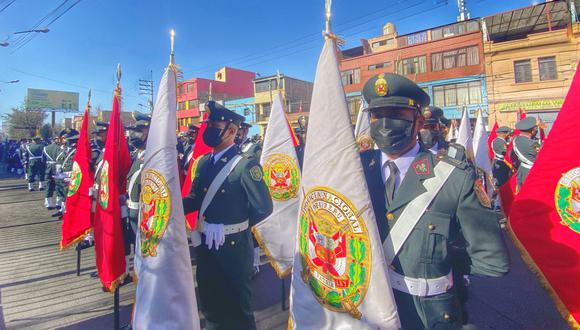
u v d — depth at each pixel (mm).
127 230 4352
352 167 1608
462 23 23484
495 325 3371
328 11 1732
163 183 2330
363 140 3785
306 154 1753
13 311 3785
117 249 3080
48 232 7156
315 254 1671
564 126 2336
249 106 34844
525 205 2447
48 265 5223
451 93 22734
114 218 3098
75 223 4387
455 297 1641
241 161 2809
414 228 1614
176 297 2234
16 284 4523
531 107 20234
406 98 1693
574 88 2324
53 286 4457
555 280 2293
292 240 4039
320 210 1665
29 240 6574
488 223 1556
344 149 1630
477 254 1562
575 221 2250
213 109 2826
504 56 21062
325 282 1628
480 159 6082
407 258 1609
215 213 2719
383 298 1495
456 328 1579
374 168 1866
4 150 27141
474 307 3736
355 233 1567
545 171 2389
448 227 1591
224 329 2668
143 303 2225
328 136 1667
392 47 28344
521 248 2434
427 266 1582
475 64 21875
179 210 2344
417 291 1580
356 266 1553
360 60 26266
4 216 8680
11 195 12055
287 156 4359
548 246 2330
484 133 6164
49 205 9656
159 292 2211
